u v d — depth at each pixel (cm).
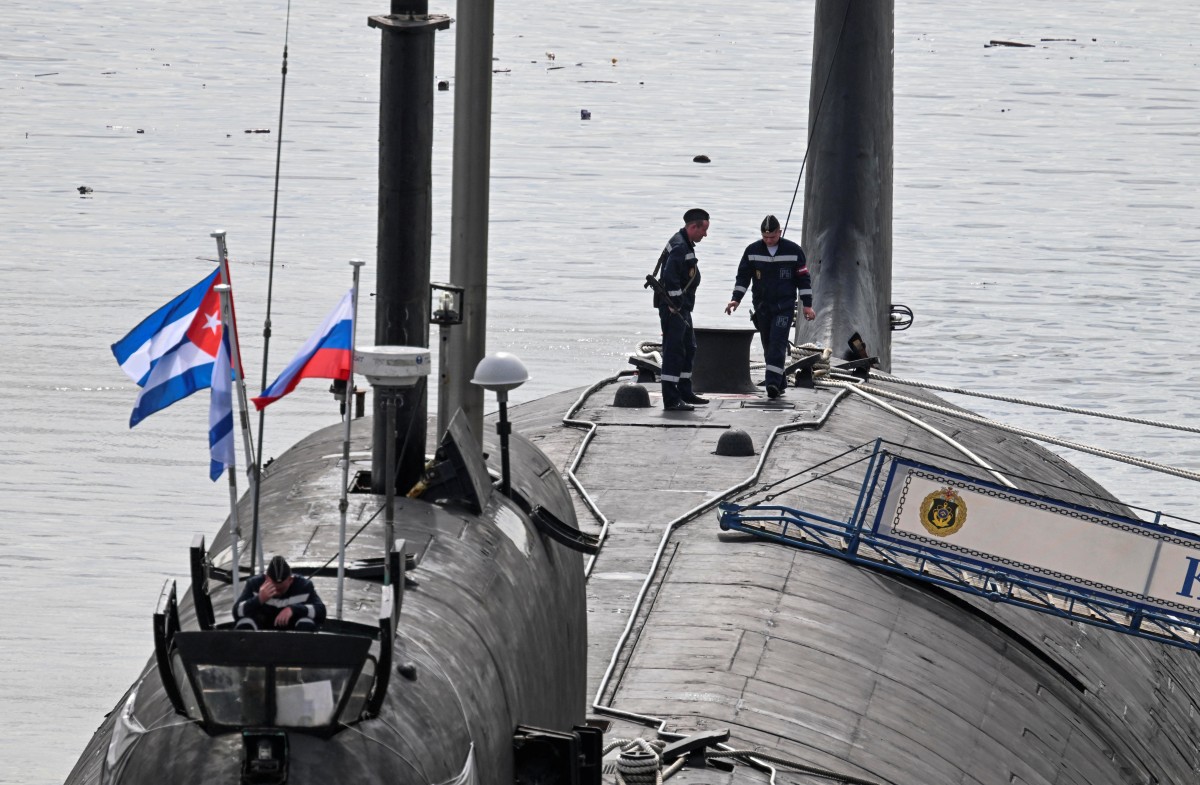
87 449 14962
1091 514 7894
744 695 6988
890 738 6988
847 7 13638
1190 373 18250
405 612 3703
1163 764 8469
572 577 5012
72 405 16238
